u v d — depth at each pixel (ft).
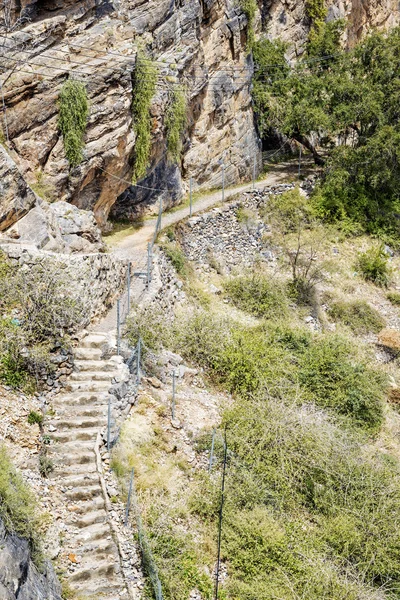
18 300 45.27
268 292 73.67
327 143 109.70
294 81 101.40
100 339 48.39
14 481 33.81
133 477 41.73
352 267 87.35
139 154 70.38
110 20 65.36
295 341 63.72
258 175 101.24
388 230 95.91
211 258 78.64
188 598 37.52
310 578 39.55
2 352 43.24
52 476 39.99
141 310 54.95
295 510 45.57
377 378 63.82
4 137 56.95
